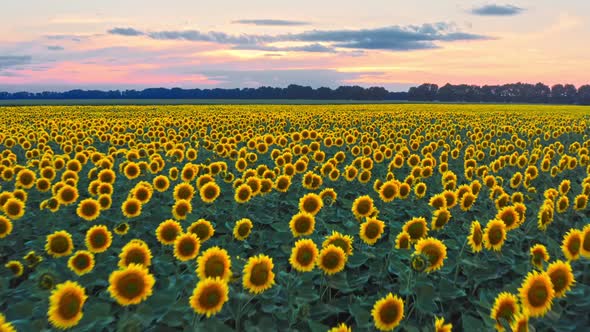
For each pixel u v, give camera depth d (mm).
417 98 161000
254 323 5367
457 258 6211
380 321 4371
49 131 29703
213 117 40469
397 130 33594
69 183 10188
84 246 7605
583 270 6609
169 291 5273
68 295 4105
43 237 7734
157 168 12914
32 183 10703
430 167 12477
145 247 5562
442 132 27344
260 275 4777
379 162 15789
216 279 4363
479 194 11750
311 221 6773
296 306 5316
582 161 15805
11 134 23906
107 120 36938
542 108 80812
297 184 12359
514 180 11672
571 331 4969
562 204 8430
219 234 8984
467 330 4730
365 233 6469
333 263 5402
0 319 3744
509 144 21875
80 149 17141
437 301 6082
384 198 9039
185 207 8078
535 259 5645
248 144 19000
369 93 164500
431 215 9516
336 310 5473
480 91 157625
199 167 13547
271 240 8117
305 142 23609
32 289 5219
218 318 5039
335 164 14000
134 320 4398
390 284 6445
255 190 9547
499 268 6793
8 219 7539
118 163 16016
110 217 9000
